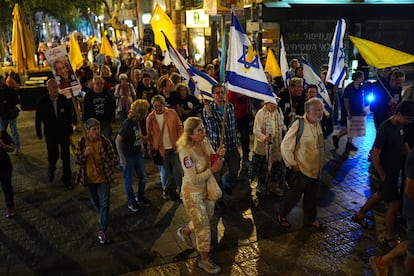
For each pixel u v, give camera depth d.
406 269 4.40
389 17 15.98
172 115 6.89
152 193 7.54
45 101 7.73
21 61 9.32
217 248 5.64
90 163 5.61
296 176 5.86
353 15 15.55
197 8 20.33
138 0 33.12
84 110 8.29
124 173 6.64
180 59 7.53
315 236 5.88
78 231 6.23
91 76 12.89
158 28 11.91
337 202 6.98
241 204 6.98
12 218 6.70
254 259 5.36
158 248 5.68
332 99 10.75
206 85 7.93
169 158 7.01
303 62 8.13
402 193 6.03
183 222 6.41
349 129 9.45
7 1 23.02
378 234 5.91
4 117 9.68
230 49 5.43
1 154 6.48
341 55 8.48
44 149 10.62
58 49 6.36
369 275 4.98
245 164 8.87
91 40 29.06
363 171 8.35
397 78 8.09
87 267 5.28
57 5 28.75
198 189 5.04
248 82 5.45
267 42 15.04
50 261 5.44
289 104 7.98
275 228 6.14
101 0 30.72
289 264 5.24
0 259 5.52
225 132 6.64
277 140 6.96
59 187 7.98
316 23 15.39
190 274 5.07
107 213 5.80
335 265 5.20
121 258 5.46
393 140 5.30
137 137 6.55
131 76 11.68
